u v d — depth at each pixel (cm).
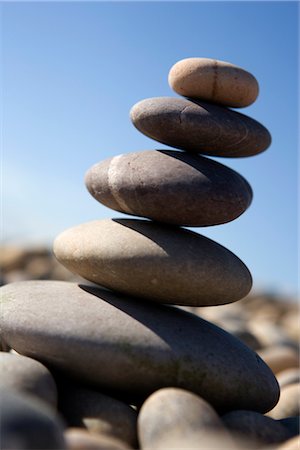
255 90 66
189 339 61
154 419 53
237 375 61
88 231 65
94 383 60
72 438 50
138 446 56
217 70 64
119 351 59
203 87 65
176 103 64
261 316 199
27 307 62
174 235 64
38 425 47
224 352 61
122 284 63
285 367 96
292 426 60
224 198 63
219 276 62
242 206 64
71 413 57
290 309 229
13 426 47
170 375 59
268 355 98
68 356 59
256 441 56
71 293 64
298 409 71
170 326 62
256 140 65
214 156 67
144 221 65
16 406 48
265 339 119
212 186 62
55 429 47
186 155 65
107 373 59
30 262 202
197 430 52
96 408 57
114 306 62
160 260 61
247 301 236
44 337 60
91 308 61
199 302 64
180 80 65
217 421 53
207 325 64
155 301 64
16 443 46
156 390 59
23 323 61
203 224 64
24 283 67
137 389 60
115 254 62
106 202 66
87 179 67
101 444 50
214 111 64
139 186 62
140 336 60
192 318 65
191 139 64
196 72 64
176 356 60
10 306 63
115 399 59
